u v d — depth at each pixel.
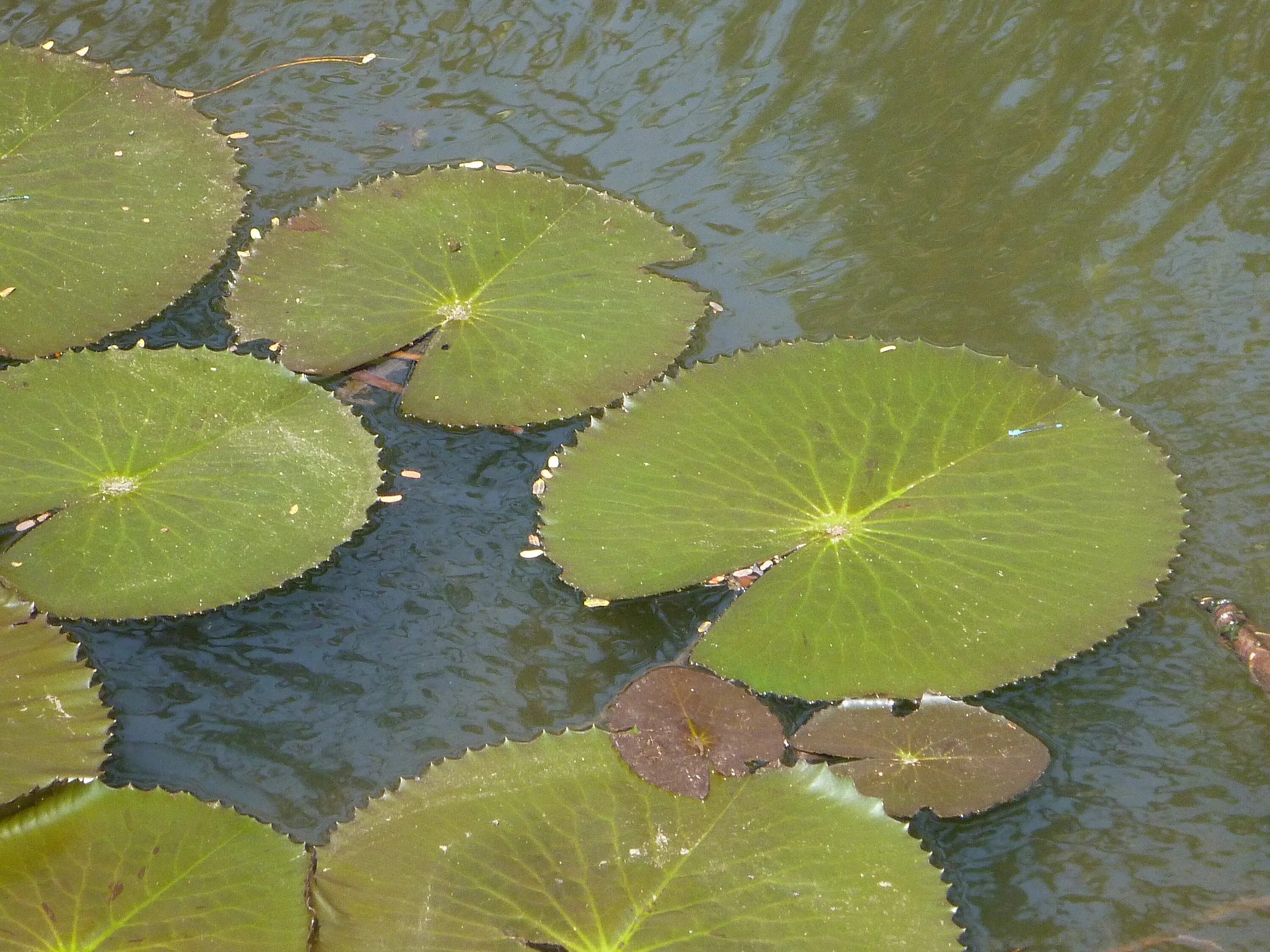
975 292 3.29
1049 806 2.29
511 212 3.53
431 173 3.63
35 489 2.76
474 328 3.20
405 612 2.65
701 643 2.54
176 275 3.35
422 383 3.06
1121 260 3.34
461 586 2.70
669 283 3.34
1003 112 3.83
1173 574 2.64
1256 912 2.11
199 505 2.75
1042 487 2.76
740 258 3.43
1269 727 2.40
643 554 2.69
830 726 2.38
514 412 3.00
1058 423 2.90
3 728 2.32
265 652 2.57
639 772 2.27
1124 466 2.80
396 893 2.08
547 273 3.35
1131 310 3.21
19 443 2.85
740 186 3.64
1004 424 2.91
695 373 3.07
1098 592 2.55
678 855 2.13
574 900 2.07
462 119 3.88
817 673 2.46
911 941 2.02
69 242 3.38
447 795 2.24
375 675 2.53
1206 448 2.88
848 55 4.09
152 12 4.21
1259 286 3.24
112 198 3.53
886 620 2.53
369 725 2.45
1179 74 3.90
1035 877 2.19
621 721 2.37
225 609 2.64
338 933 2.02
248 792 2.33
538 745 2.32
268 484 2.80
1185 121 3.73
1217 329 3.14
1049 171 3.62
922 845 2.21
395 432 3.01
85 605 2.55
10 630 2.49
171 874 2.09
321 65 4.06
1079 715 2.43
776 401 2.99
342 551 2.76
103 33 4.12
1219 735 2.39
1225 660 2.50
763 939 2.02
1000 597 2.55
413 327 3.20
